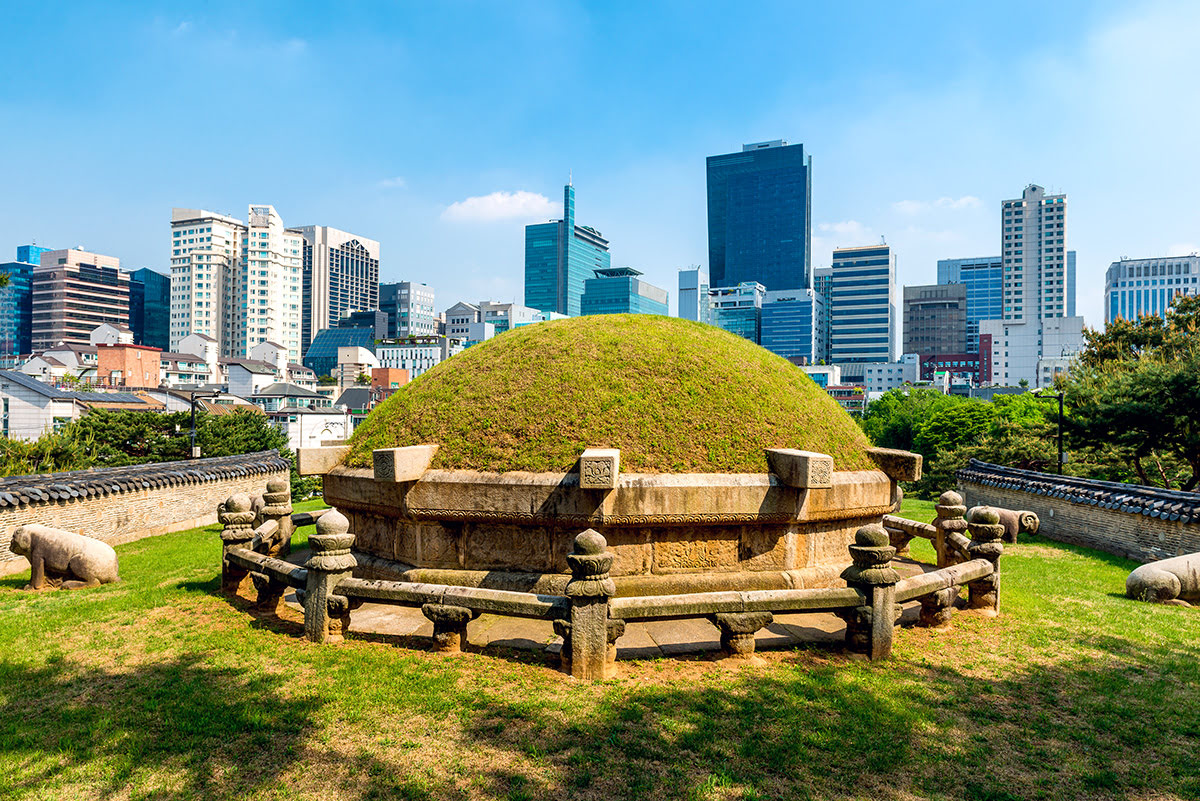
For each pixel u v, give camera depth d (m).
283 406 67.62
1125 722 6.23
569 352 10.48
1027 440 30.75
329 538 7.94
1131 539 15.41
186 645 7.85
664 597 7.18
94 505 16.47
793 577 9.01
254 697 6.39
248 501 10.53
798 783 5.12
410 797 4.89
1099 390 24.20
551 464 8.75
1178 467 27.33
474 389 10.17
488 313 149.25
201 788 5.00
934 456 44.25
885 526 13.38
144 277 164.25
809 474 8.28
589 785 5.04
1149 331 33.03
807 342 180.00
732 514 8.59
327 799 4.87
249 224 143.25
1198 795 5.11
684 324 12.05
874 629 7.54
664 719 6.00
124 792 4.95
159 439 34.97
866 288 174.38
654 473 8.67
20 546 11.28
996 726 6.10
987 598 9.50
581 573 6.89
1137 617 9.65
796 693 6.58
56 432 30.50
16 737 5.67
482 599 7.30
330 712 6.10
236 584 10.24
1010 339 130.75
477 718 6.01
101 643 7.98
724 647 7.46
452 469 9.06
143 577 11.95
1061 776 5.32
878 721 6.05
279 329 146.50
